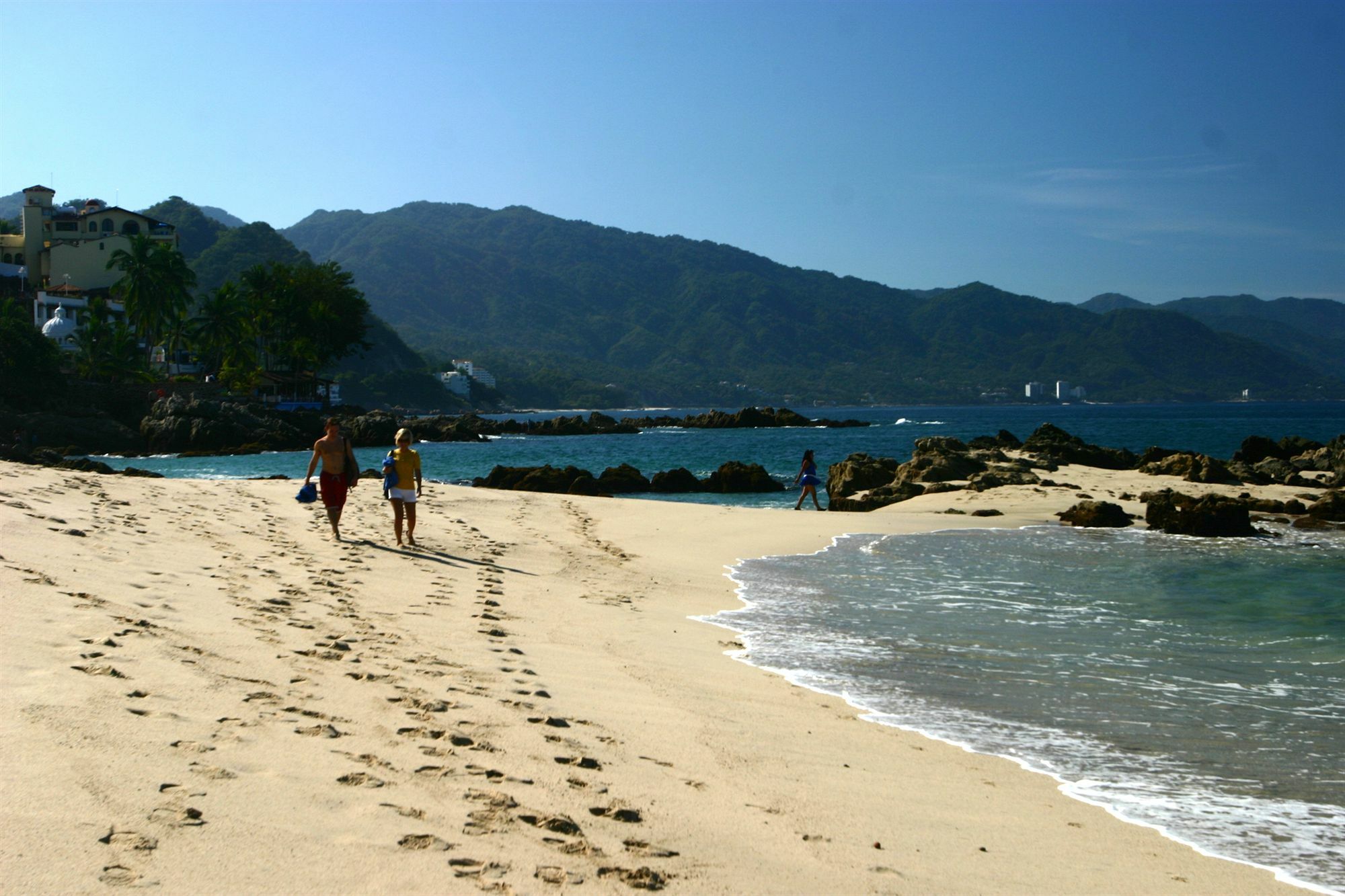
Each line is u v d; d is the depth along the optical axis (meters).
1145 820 5.89
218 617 8.49
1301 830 5.78
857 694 8.60
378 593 11.03
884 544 19.62
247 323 95.44
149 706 5.57
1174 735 7.58
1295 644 10.84
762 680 8.91
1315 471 36.16
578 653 9.15
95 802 4.14
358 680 7.03
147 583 9.60
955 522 23.66
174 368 100.06
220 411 73.31
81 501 15.79
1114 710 8.22
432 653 8.28
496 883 3.97
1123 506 26.03
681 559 17.08
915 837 5.29
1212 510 21.28
